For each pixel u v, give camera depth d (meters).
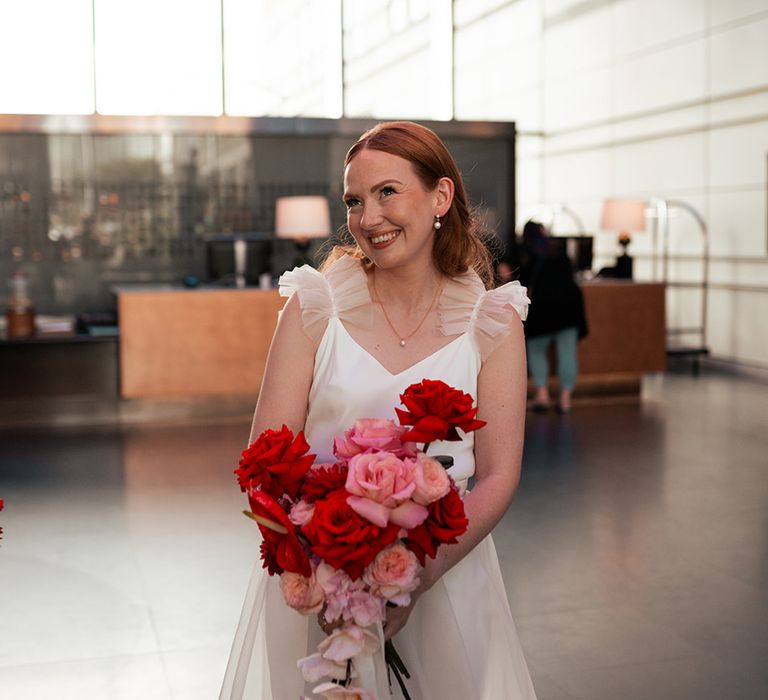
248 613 1.90
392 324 1.84
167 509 5.64
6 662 3.60
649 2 12.73
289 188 9.82
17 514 5.55
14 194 9.22
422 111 16.75
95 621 3.99
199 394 8.59
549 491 6.00
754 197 10.98
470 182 10.01
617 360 9.42
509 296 1.84
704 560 4.71
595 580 4.45
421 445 1.79
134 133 9.37
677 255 12.27
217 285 9.27
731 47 11.22
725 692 3.35
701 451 7.07
